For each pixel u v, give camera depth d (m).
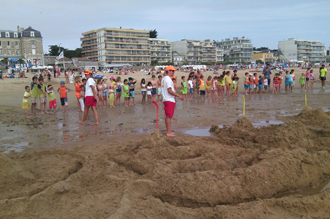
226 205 3.63
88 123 9.23
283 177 4.34
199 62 107.94
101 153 5.67
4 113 11.52
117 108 13.18
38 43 83.69
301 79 21.03
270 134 6.93
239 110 11.48
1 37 80.50
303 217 3.31
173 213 3.37
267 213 3.39
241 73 48.28
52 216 3.27
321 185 4.45
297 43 136.00
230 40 129.88
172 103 6.96
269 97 16.44
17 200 3.49
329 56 140.12
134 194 3.88
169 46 103.69
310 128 7.32
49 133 7.73
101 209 3.44
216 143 6.24
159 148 5.67
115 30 87.62
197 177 4.11
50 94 11.75
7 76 32.44
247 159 5.13
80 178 4.38
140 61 92.56
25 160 5.26
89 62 76.44
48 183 4.17
